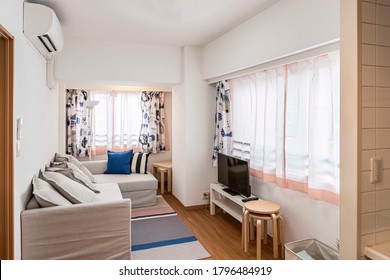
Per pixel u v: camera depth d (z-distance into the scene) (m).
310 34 2.10
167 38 3.65
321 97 2.25
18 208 1.95
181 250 2.79
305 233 2.55
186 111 4.09
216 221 3.63
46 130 3.14
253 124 3.27
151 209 4.12
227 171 3.49
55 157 3.80
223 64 3.49
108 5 2.57
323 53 2.12
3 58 1.72
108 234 2.29
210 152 4.26
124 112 5.35
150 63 3.96
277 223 2.73
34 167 2.46
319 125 2.26
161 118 5.59
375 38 1.31
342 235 1.36
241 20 2.97
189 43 3.91
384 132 1.35
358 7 1.27
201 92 4.18
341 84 1.35
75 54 3.61
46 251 2.11
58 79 3.59
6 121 1.71
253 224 3.03
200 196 4.21
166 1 2.49
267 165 2.94
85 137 5.13
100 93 5.23
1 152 1.70
